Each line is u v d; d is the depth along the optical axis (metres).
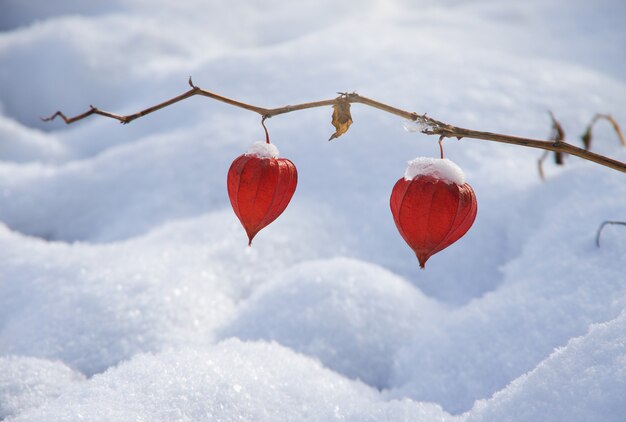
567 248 1.25
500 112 1.91
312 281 1.30
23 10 3.74
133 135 2.21
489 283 1.35
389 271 1.36
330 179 1.68
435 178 1.01
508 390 1.06
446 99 1.96
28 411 1.10
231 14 3.67
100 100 2.72
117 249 1.44
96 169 1.88
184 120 2.19
